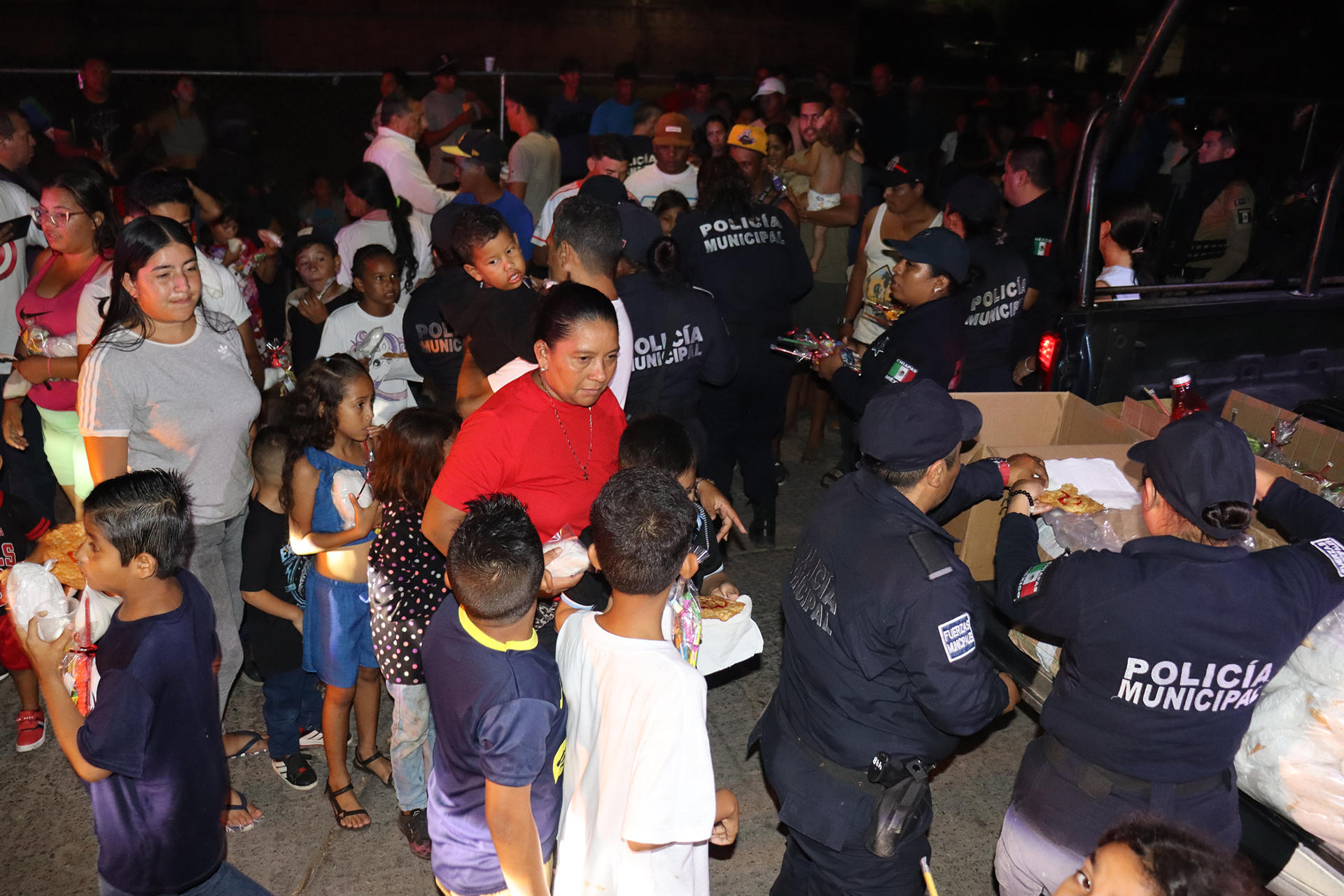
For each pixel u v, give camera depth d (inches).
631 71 400.5
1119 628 89.2
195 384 135.9
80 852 139.8
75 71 330.6
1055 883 100.0
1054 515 128.6
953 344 157.8
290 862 139.3
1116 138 163.6
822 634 100.7
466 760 89.9
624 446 115.0
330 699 140.2
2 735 163.0
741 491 255.3
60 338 160.7
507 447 112.6
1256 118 439.8
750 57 751.1
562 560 106.4
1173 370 180.2
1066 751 98.6
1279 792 102.0
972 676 93.4
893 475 98.2
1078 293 170.2
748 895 135.9
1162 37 153.8
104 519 88.1
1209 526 89.4
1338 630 100.7
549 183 337.1
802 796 104.5
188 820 97.4
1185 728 91.1
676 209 229.8
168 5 638.5
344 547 135.0
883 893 105.7
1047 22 714.8
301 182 505.4
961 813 151.2
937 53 756.6
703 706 84.0
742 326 197.9
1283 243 223.3
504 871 89.4
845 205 265.7
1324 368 194.1
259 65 663.8
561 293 108.3
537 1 703.7
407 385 187.9
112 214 163.0
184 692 94.0
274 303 263.4
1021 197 214.5
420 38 690.2
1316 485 137.1
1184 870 61.0
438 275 166.6
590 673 87.2
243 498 147.3
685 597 109.5
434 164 371.6
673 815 82.7
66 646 88.9
